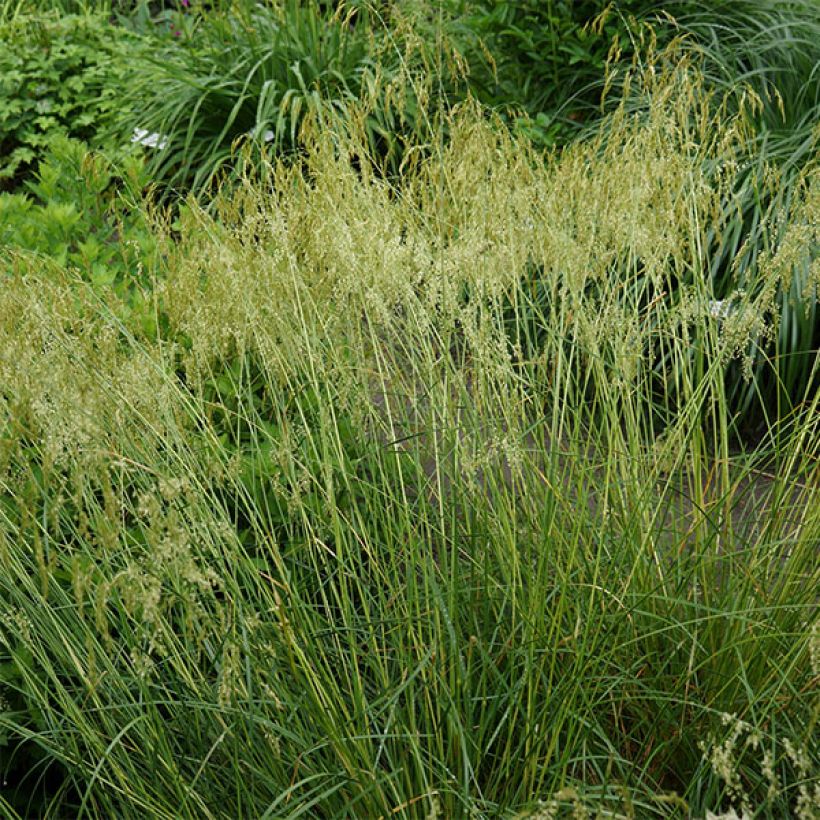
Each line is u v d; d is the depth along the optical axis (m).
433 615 2.31
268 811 1.84
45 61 7.04
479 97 5.77
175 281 2.73
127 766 2.14
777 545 2.51
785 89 5.10
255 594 2.39
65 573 2.44
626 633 2.38
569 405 3.22
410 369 3.08
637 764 2.34
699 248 2.71
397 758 2.20
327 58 6.38
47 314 2.23
